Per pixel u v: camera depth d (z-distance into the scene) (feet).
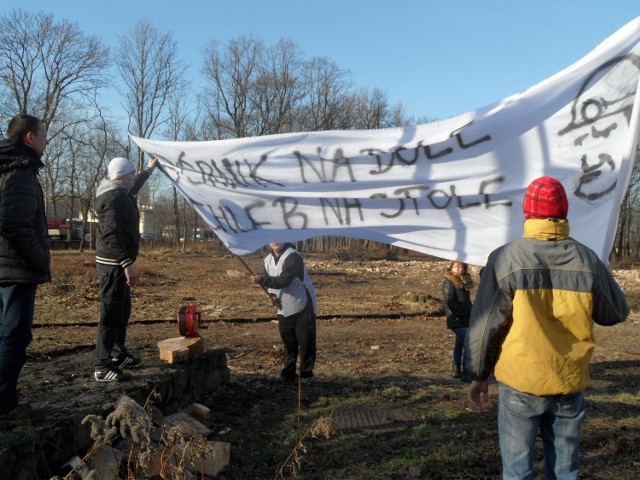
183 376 18.85
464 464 15.51
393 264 104.53
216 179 19.30
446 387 23.86
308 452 16.42
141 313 44.98
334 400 21.63
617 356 30.37
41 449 11.87
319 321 43.32
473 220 17.06
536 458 15.76
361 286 70.18
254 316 44.29
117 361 18.83
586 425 18.78
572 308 10.01
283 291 23.48
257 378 24.77
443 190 17.33
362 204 18.19
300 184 18.72
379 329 39.86
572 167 15.89
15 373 13.00
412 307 50.21
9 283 12.73
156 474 13.38
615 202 15.26
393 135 17.95
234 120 178.91
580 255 10.24
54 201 173.78
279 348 32.27
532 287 10.12
